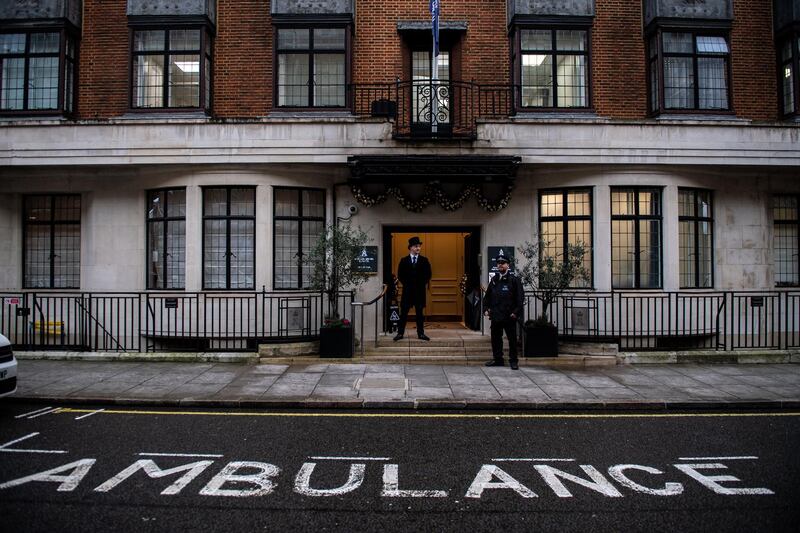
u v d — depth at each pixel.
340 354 10.23
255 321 10.46
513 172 10.55
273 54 11.66
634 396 7.73
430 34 12.06
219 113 11.89
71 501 4.28
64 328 11.98
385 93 11.90
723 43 12.20
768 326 12.21
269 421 6.66
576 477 4.88
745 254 12.08
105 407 7.30
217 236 11.31
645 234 11.61
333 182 11.58
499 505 4.28
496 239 11.66
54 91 11.76
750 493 4.53
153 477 4.80
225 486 4.61
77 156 11.02
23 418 6.73
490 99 12.07
